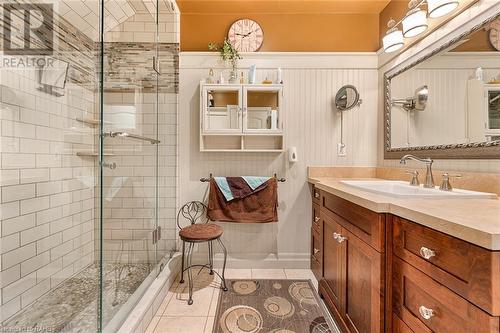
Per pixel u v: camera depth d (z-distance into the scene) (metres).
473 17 1.29
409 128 1.80
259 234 2.25
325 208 1.73
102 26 1.69
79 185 1.88
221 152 2.23
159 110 2.19
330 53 2.21
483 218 0.76
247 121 2.12
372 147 2.23
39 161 1.60
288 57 2.21
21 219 1.49
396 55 1.95
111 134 1.88
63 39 1.74
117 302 1.48
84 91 1.92
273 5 2.16
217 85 2.06
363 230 1.17
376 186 1.69
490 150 1.20
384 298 1.03
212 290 1.87
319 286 1.82
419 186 1.50
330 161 2.23
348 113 2.24
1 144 1.38
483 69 1.24
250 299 1.75
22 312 1.45
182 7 2.19
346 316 1.35
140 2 2.04
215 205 2.10
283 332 1.42
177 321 1.51
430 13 1.42
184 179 2.24
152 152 2.07
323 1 2.11
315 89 2.22
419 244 0.87
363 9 2.21
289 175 2.24
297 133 2.23
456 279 0.71
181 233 1.82
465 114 1.34
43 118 1.62
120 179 1.94
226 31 2.26
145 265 1.96
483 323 0.63
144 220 2.01
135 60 2.05
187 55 2.21
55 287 1.69
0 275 1.37
